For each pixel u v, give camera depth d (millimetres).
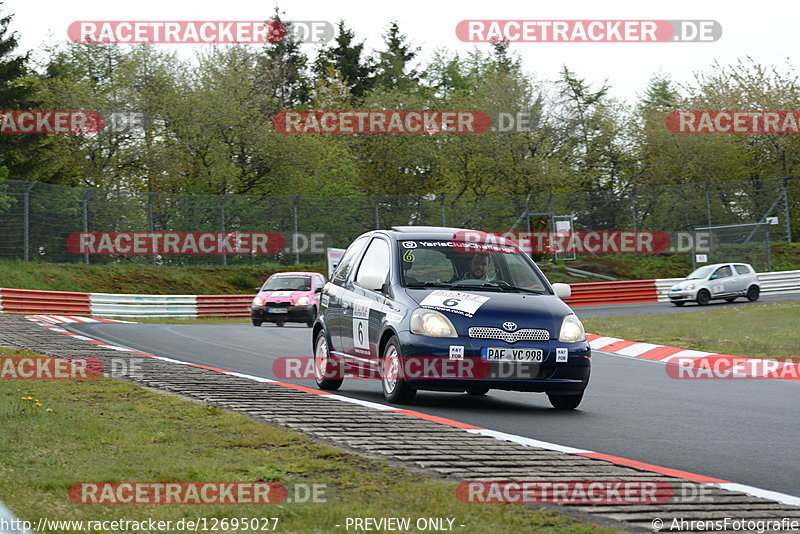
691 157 134000
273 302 57438
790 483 14984
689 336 47125
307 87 182875
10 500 11305
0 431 15719
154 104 114875
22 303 64750
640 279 105062
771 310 72750
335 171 125812
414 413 20312
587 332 50156
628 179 137750
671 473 14938
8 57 113188
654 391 27719
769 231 114125
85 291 78812
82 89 116562
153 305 72750
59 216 81938
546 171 121688
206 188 115312
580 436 19031
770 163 138000
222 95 115750
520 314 22703
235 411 19188
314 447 15383
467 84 181000
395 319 22797
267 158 117625
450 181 128125
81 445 14938
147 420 17531
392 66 191750
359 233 96000
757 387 29172
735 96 139875
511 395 26328
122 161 115750
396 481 13031
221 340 43031
